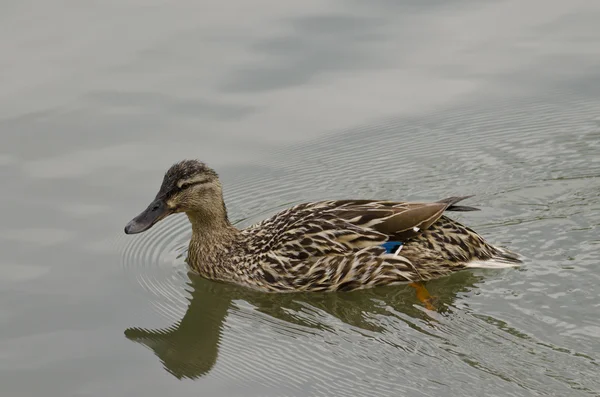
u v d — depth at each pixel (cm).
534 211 1596
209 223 1555
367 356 1280
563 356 1227
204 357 1329
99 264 1538
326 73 2005
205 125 1869
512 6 2222
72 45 2094
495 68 2011
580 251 1470
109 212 1642
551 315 1316
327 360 1283
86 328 1388
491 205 1622
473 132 1845
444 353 1262
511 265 1447
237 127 1867
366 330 1352
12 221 1611
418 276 1452
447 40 2097
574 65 2008
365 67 2020
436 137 1838
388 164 1772
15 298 1441
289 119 1888
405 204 1479
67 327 1387
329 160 1792
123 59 2048
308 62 2034
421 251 1448
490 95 1938
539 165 1731
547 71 1995
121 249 1578
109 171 1739
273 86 1973
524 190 1659
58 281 1488
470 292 1391
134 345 1355
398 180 1723
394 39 2102
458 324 1323
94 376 1284
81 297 1457
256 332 1381
